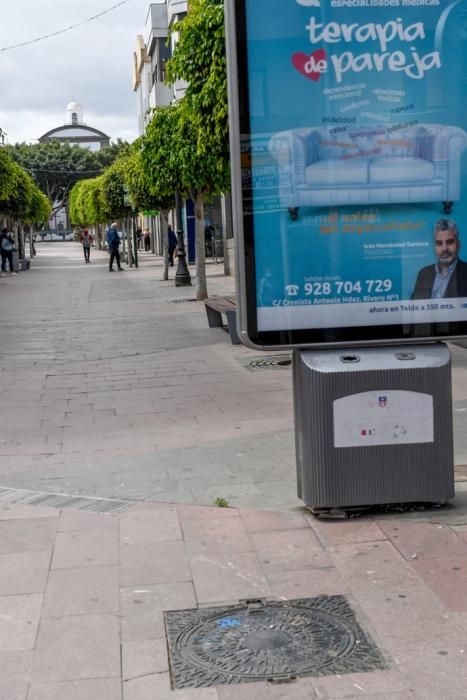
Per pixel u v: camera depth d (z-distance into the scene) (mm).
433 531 4945
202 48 11250
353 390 5043
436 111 4992
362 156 4965
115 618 4051
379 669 3520
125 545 4941
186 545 4906
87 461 6898
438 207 5051
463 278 5098
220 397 9266
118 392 9820
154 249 61531
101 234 80625
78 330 16031
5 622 4039
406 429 5098
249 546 4852
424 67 4949
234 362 11508
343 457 5086
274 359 11578
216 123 11414
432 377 5082
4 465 6867
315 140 4926
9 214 42031
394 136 4980
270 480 6098
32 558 4785
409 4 4898
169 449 7156
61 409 9000
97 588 4379
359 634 3816
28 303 22766
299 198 4953
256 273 4980
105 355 12703
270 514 5348
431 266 5082
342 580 4375
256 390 9578
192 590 4328
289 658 3631
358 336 5086
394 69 4930
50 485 6242
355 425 5066
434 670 3502
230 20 4785
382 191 5004
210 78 11055
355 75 4906
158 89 47031
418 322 5109
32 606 4195
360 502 5133
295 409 5316
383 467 5117
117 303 21422
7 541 5055
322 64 4879
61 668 3619
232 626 3938
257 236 4961
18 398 9648
